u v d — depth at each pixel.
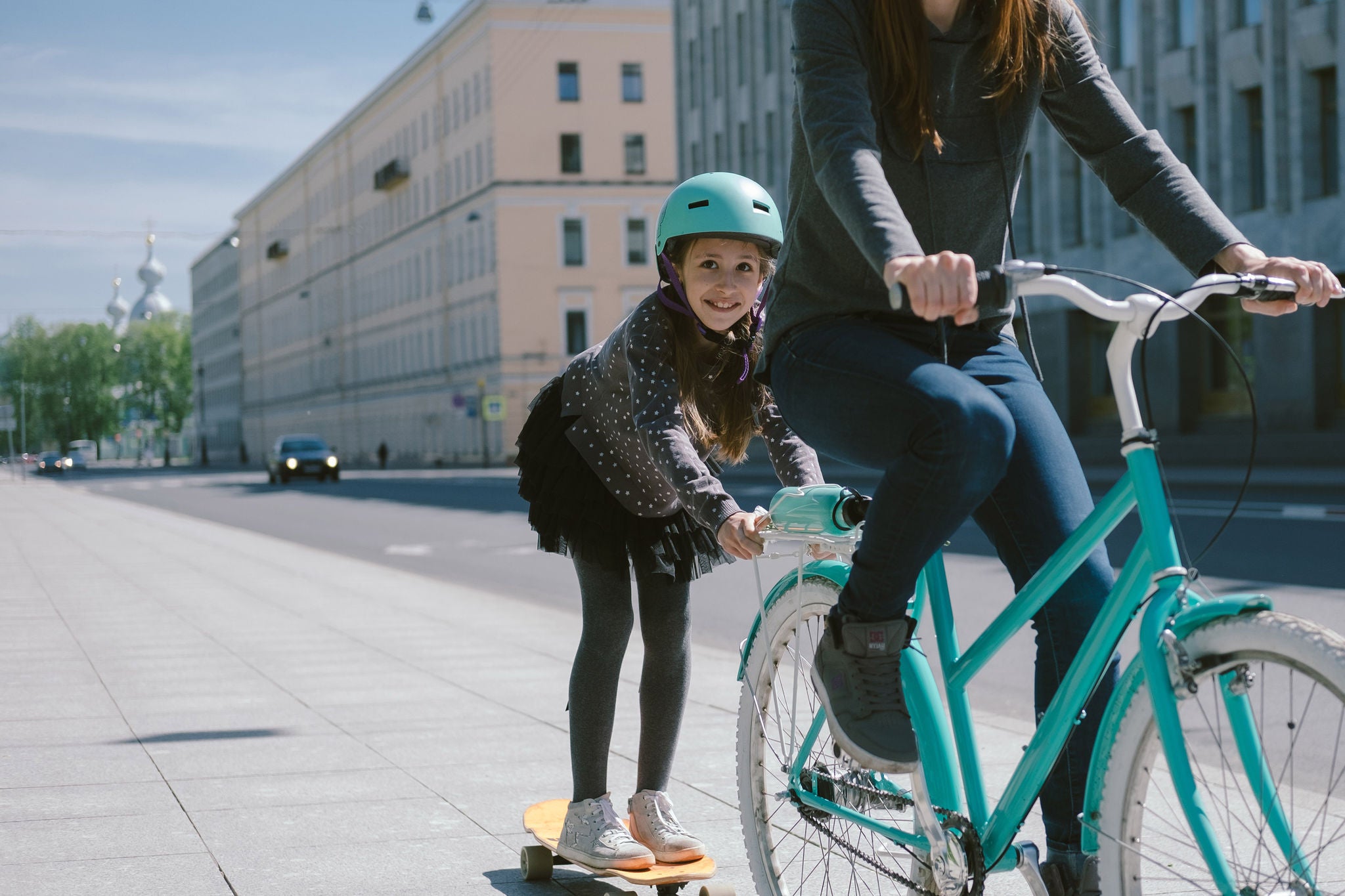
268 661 7.68
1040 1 2.59
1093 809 2.24
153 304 196.25
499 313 66.00
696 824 4.15
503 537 19.39
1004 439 2.31
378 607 10.50
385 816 4.29
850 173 2.34
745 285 3.21
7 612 10.14
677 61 54.19
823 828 3.01
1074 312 33.31
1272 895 1.96
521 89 65.81
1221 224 2.49
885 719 2.52
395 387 81.25
